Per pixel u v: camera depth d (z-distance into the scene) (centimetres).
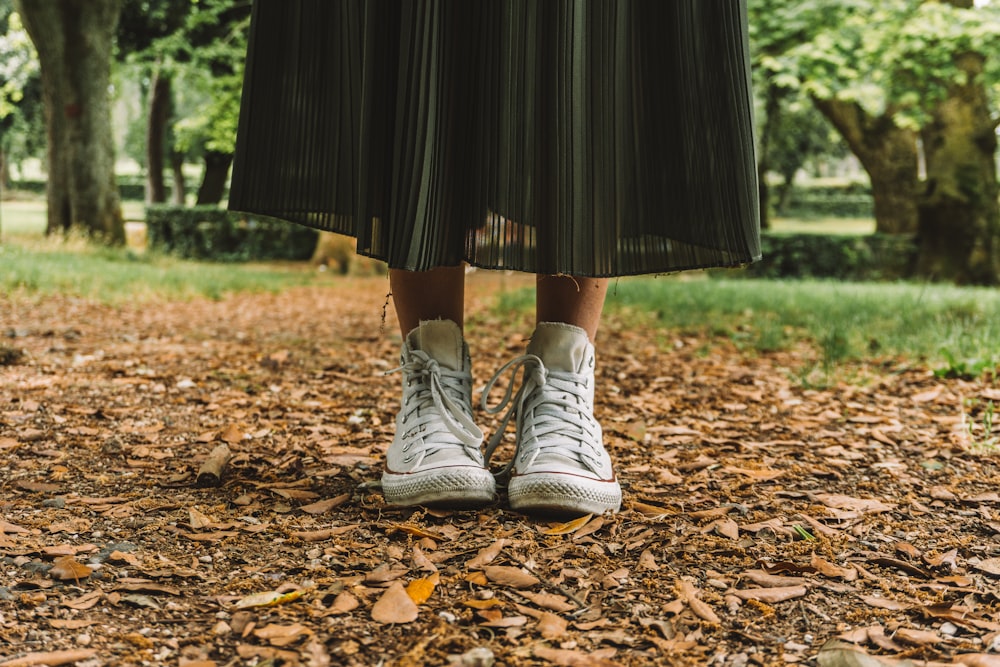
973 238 1449
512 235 177
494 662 121
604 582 151
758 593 147
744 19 180
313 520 185
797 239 1627
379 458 243
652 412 335
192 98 3020
